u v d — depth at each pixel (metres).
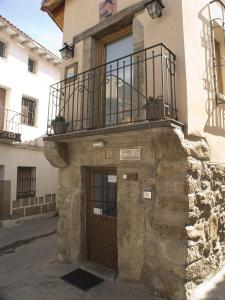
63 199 4.91
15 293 3.62
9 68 9.60
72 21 5.54
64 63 5.53
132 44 4.68
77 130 4.63
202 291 3.37
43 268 4.50
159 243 3.48
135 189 3.82
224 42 4.78
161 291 3.39
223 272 3.91
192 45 3.78
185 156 3.34
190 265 3.27
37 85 10.84
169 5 3.82
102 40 5.13
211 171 3.90
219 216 4.04
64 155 4.82
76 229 4.62
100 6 4.97
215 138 4.12
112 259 4.25
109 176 4.41
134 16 4.30
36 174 10.15
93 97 4.45
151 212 3.61
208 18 4.32
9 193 8.93
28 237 7.11
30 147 9.88
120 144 4.07
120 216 3.95
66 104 5.25
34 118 10.74
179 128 3.32
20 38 9.77
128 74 4.58
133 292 3.55
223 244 4.12
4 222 8.55
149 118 3.37
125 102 4.54
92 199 4.68
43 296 3.52
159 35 3.90
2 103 9.54
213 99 4.19
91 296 3.49
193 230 3.32
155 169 3.62
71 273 4.21
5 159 8.92
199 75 3.88
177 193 3.35
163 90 3.68
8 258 5.24
